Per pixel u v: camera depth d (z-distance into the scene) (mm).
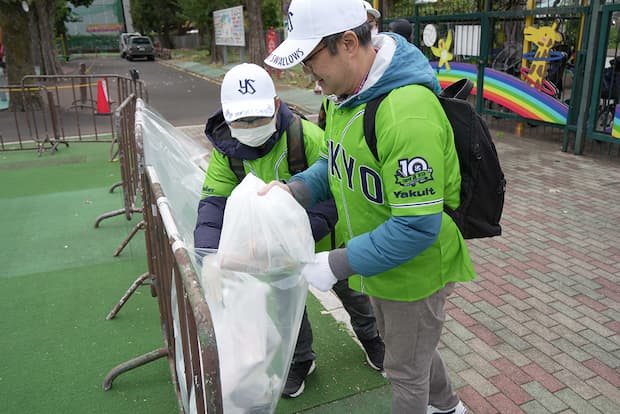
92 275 3975
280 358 1714
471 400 2574
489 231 1756
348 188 1696
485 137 1641
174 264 1732
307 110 12039
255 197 1667
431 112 1504
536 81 7727
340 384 2658
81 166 7113
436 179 1489
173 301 1992
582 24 8805
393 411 1945
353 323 2666
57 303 3570
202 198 2299
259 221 1635
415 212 1487
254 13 18922
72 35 52094
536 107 7766
